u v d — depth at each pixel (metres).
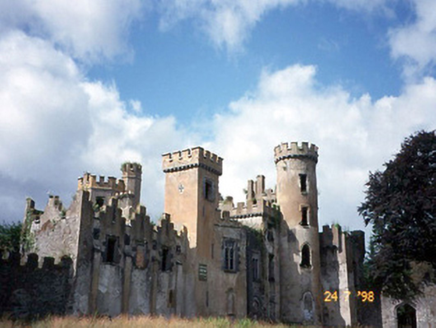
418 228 42.72
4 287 26.83
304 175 50.38
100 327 24.56
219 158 44.19
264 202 47.31
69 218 31.47
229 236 42.78
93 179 52.72
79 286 29.86
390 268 46.56
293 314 46.38
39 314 27.78
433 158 45.28
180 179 42.16
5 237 35.28
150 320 28.20
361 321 49.78
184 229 40.03
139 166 59.41
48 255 31.89
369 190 47.81
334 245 50.69
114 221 33.19
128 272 33.25
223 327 30.47
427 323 47.03
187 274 38.84
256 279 44.66
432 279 47.62
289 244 48.38
